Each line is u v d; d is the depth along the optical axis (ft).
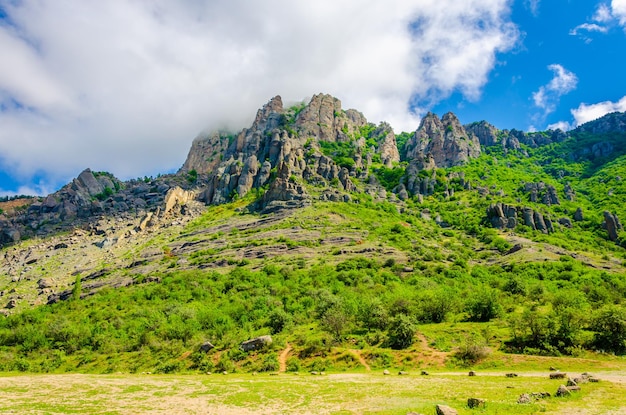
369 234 599.16
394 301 300.40
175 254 616.80
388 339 245.24
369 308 285.64
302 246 552.00
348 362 222.28
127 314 396.98
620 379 147.43
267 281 448.24
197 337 298.76
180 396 148.15
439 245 583.17
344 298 345.51
